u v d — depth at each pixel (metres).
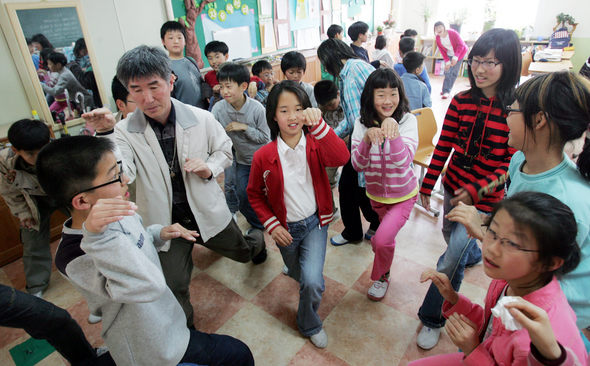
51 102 2.89
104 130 1.41
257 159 1.48
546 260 0.71
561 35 5.59
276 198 1.51
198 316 1.89
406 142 1.63
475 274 2.03
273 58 5.07
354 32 3.56
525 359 0.70
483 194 1.37
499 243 0.74
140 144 1.46
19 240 2.51
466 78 7.14
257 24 4.84
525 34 6.30
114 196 0.92
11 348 1.79
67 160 0.84
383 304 1.88
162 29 2.93
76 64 2.99
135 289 0.87
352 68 2.02
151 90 1.30
